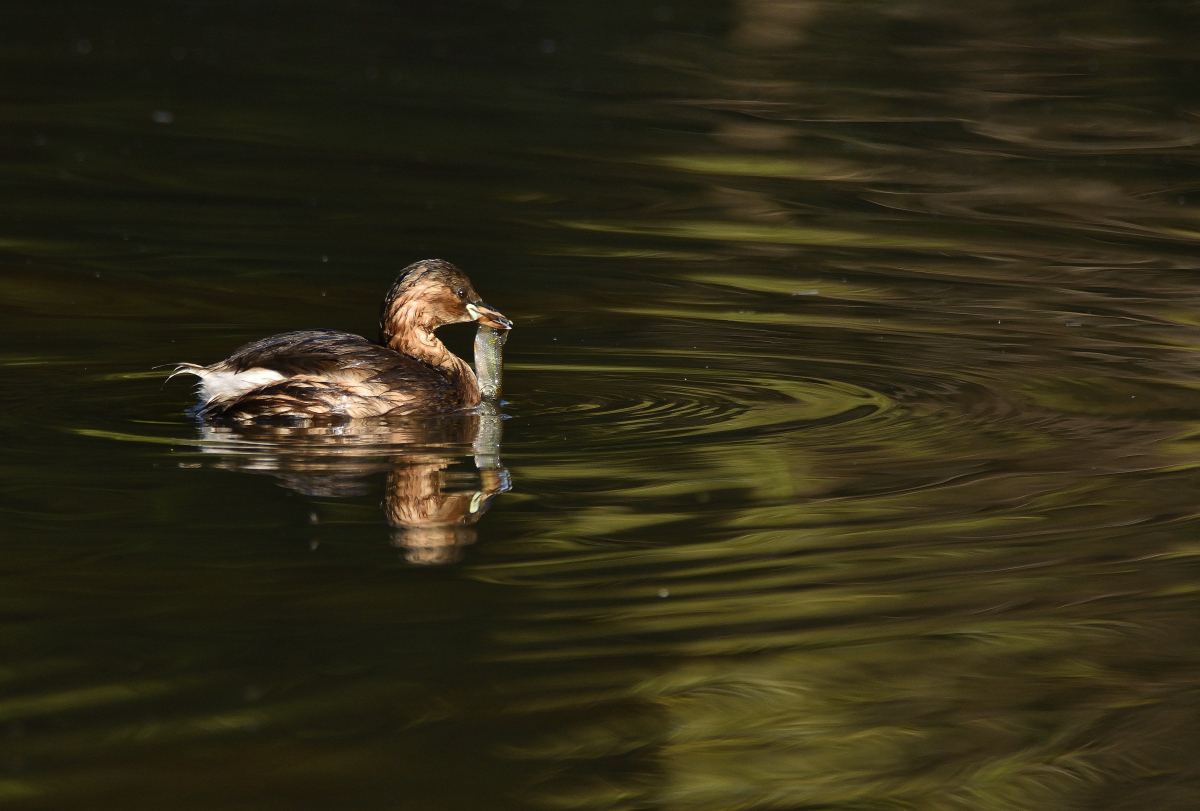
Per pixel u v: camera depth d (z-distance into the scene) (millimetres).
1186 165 24922
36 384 13578
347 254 19781
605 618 8867
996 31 34469
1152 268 19578
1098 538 10281
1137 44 32938
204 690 7840
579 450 11961
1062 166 24969
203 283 18172
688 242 20844
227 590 9031
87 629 8469
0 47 31766
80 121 26438
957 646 8727
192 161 24438
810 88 30125
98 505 10328
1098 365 15133
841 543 10102
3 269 18281
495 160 25156
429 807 6984
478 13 37125
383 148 25641
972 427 12867
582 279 18906
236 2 37781
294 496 10664
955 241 21016
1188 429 12820
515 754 7453
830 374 14703
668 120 27828
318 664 8172
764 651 8547
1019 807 7223
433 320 14086
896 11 36656
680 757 7531
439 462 11539
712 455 11930
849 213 22484
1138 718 8039
